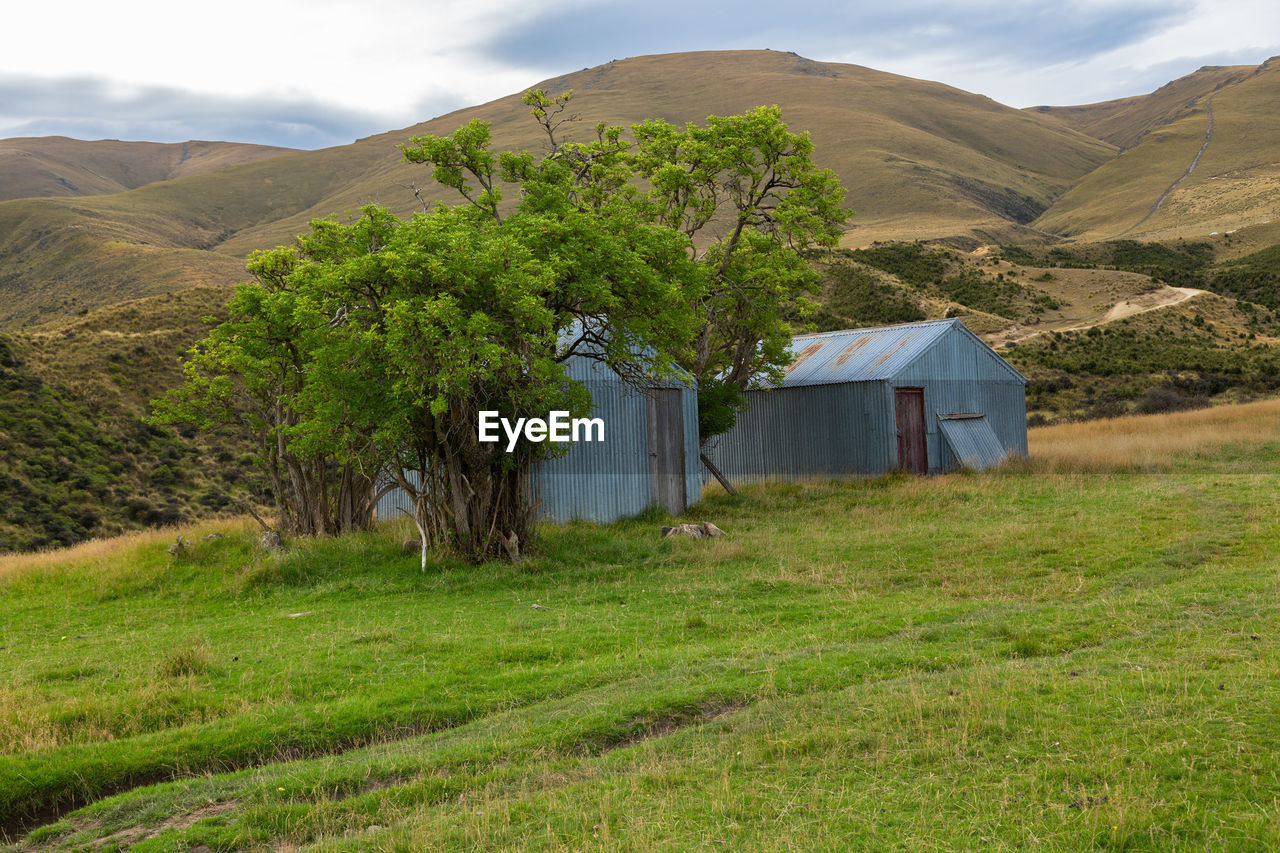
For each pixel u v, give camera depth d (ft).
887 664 31.40
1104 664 28.81
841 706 26.71
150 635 45.73
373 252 63.10
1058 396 192.75
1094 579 44.42
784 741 23.88
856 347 110.63
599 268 59.57
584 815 20.43
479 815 20.89
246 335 73.82
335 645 39.60
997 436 111.24
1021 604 39.86
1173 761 20.26
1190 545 49.93
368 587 54.65
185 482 142.20
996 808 18.89
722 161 92.94
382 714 29.55
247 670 35.78
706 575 52.37
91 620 51.70
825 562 53.88
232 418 80.28
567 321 62.18
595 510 77.66
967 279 288.71
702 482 110.73
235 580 57.57
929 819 18.70
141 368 168.04
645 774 22.62
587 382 77.82
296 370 72.54
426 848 19.16
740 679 30.45
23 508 118.42
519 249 54.60
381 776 24.47
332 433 59.41
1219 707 23.29
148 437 151.43
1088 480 85.15
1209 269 376.68
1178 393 188.55
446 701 30.89
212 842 21.08
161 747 27.43
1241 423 119.03
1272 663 26.50
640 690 30.42
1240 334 240.32
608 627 40.65
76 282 470.39
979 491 81.35
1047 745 21.90
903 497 81.05
